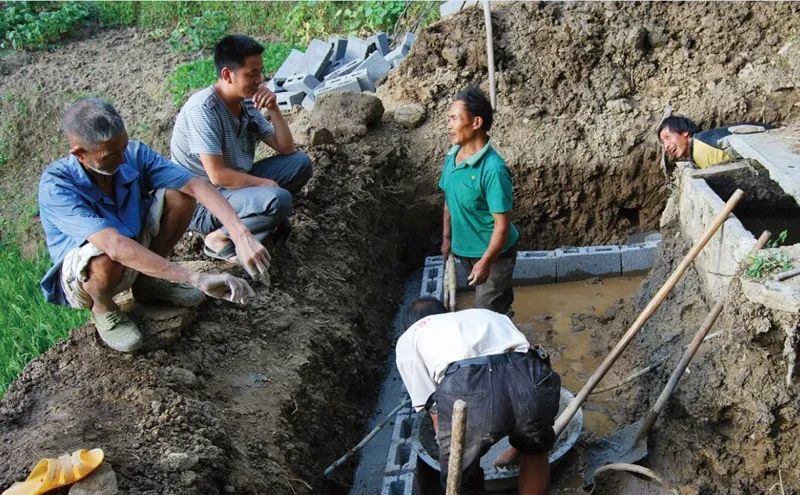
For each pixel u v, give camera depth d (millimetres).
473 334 3391
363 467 4391
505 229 4309
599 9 6500
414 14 8609
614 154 6180
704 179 4828
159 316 3666
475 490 3926
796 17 6203
